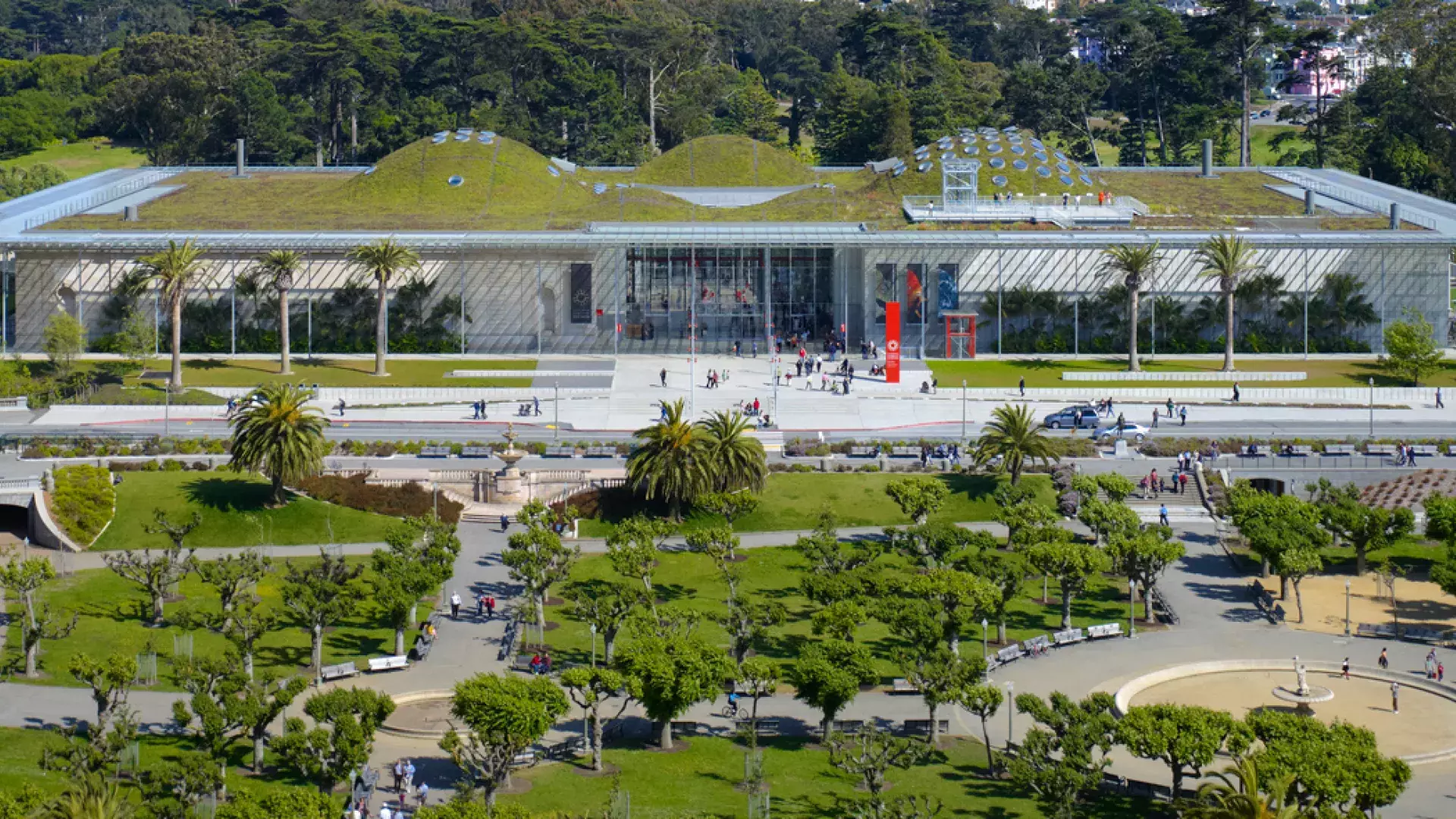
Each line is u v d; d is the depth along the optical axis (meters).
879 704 121.12
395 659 125.19
